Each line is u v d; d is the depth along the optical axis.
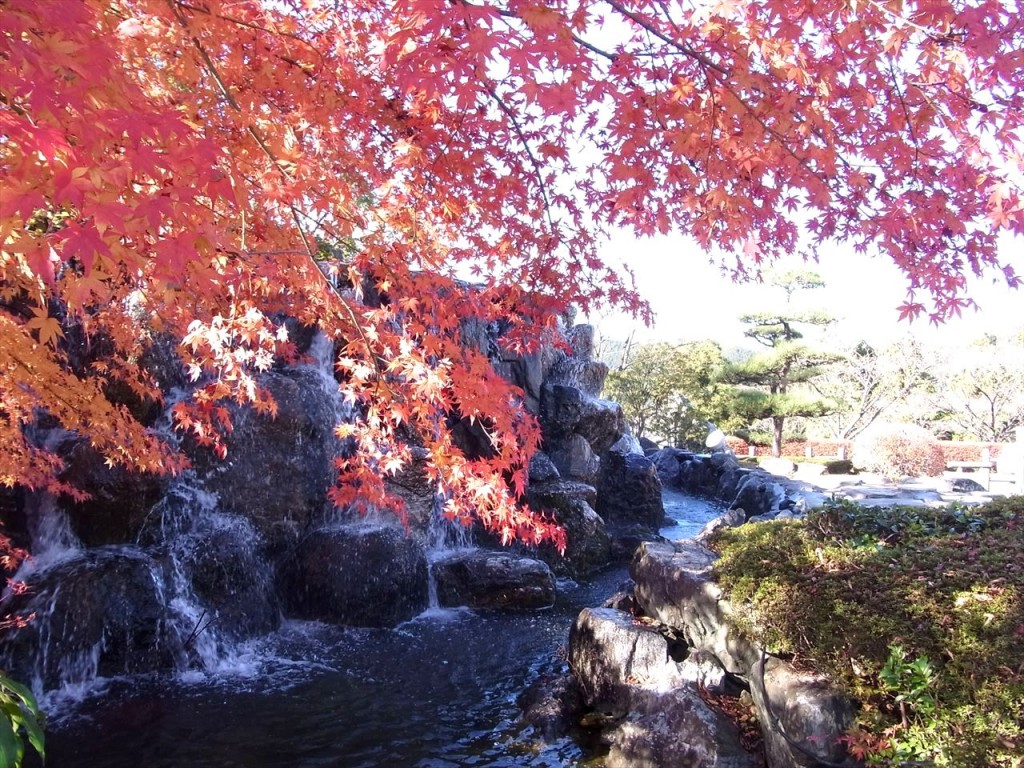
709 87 2.37
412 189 2.86
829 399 21.34
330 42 2.97
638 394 22.78
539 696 5.09
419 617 7.47
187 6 2.27
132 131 1.54
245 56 2.74
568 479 10.88
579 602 8.13
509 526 3.05
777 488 12.54
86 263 1.60
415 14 1.90
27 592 5.75
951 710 2.93
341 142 2.99
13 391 3.80
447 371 2.94
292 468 7.84
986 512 4.72
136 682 5.71
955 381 24.27
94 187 1.45
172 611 6.31
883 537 4.43
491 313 3.87
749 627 3.92
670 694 4.24
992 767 2.66
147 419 7.28
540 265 3.94
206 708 5.24
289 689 5.60
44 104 1.36
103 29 1.95
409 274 3.12
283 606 7.44
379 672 5.95
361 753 4.55
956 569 3.71
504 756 4.46
